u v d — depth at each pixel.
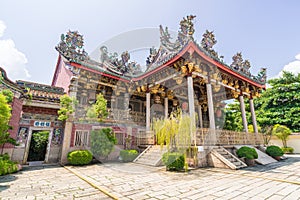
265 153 12.78
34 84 12.52
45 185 5.84
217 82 12.08
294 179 6.43
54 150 11.35
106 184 5.84
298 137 20.11
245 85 14.59
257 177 6.75
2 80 9.27
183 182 6.05
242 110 14.15
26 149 10.55
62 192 5.06
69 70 13.02
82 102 12.75
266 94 25.64
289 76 24.58
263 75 15.81
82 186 5.71
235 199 4.37
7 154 8.99
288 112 22.33
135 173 7.55
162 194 4.78
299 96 22.02
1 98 7.16
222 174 7.34
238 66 13.94
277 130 20.61
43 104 11.22
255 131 14.89
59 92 13.16
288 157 14.82
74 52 12.54
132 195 4.70
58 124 11.87
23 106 10.84
